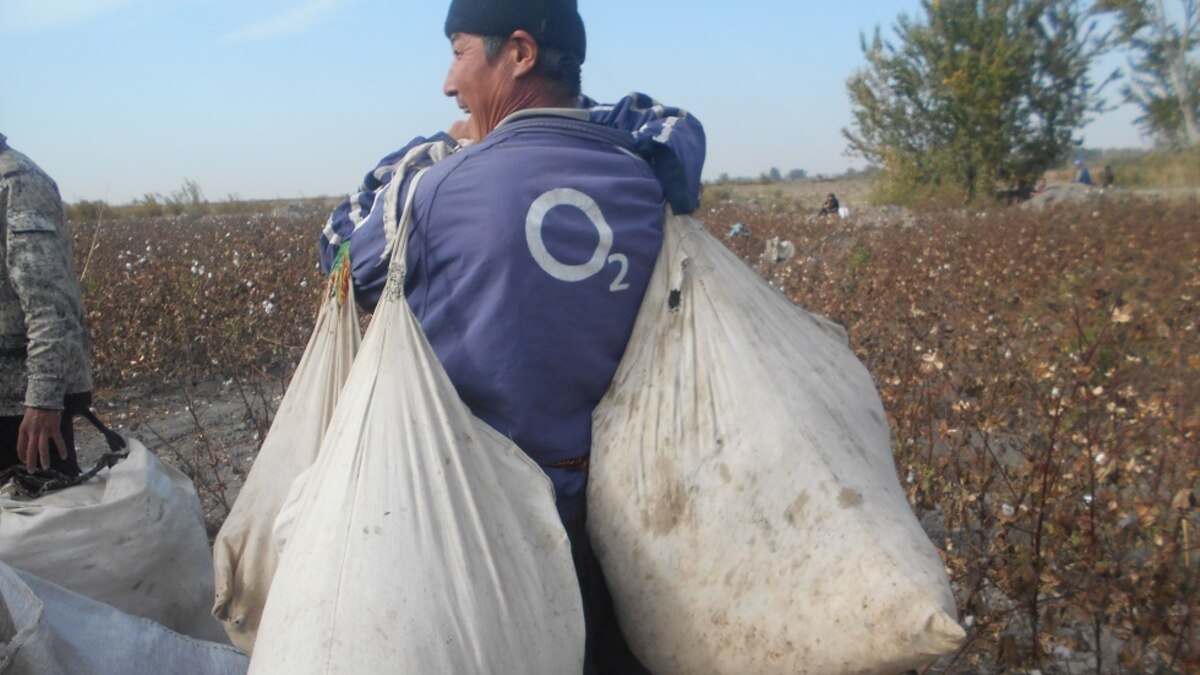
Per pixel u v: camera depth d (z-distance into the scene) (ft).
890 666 4.49
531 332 5.32
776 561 4.84
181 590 9.25
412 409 4.96
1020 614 11.83
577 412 5.49
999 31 99.30
